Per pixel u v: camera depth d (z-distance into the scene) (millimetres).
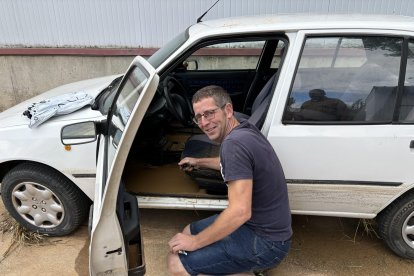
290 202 2359
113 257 1784
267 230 1909
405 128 2121
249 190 1726
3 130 2420
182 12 4828
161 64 2262
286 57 2133
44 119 2357
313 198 2322
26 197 2578
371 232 2799
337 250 2652
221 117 1847
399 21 2137
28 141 2379
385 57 2111
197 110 1856
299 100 2152
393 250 2510
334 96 2154
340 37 2098
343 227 2896
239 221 1717
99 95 2730
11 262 2529
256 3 4688
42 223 2699
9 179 2518
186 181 2734
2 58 5137
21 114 2602
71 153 2359
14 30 5062
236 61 3830
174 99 2812
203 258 1951
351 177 2221
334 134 2141
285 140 2158
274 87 2168
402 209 2330
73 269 2473
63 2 4887
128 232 1929
